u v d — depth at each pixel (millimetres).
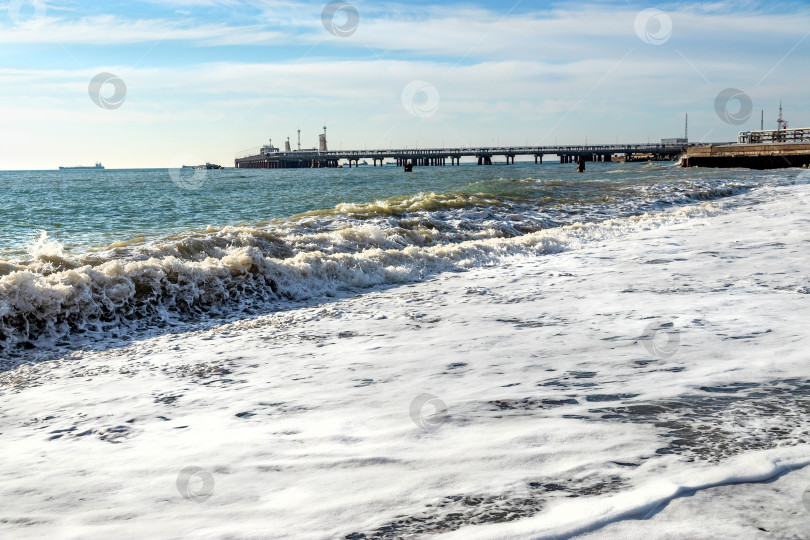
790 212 14133
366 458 2701
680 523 1951
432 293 7375
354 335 5504
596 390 3559
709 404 3180
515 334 5152
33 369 4883
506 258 9695
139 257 8258
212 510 2271
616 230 12312
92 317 6148
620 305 6047
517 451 2664
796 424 2832
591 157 125438
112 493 2508
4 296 5734
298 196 30156
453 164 147375
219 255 8914
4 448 3170
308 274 7918
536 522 2014
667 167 53062
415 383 3934
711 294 6293
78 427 3471
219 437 3135
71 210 23750
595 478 2338
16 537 2146
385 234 11156
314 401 3670
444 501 2227
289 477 2549
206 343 5516
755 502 2076
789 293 6176
